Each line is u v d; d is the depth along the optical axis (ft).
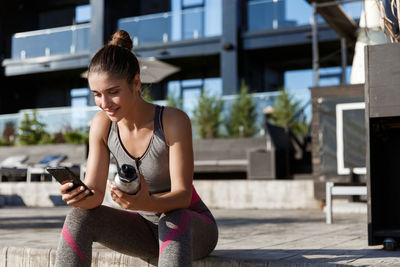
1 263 7.06
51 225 12.57
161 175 5.38
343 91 19.21
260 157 27.40
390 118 7.02
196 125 37.91
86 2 62.54
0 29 60.64
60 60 55.42
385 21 7.57
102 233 4.97
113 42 5.56
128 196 4.53
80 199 4.71
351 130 19.03
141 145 5.33
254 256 5.89
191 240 4.78
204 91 39.32
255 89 50.16
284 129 30.25
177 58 51.16
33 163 40.04
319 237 8.74
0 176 34.99
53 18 64.13
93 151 5.50
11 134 44.50
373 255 6.04
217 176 36.52
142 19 51.83
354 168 18.93
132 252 5.37
